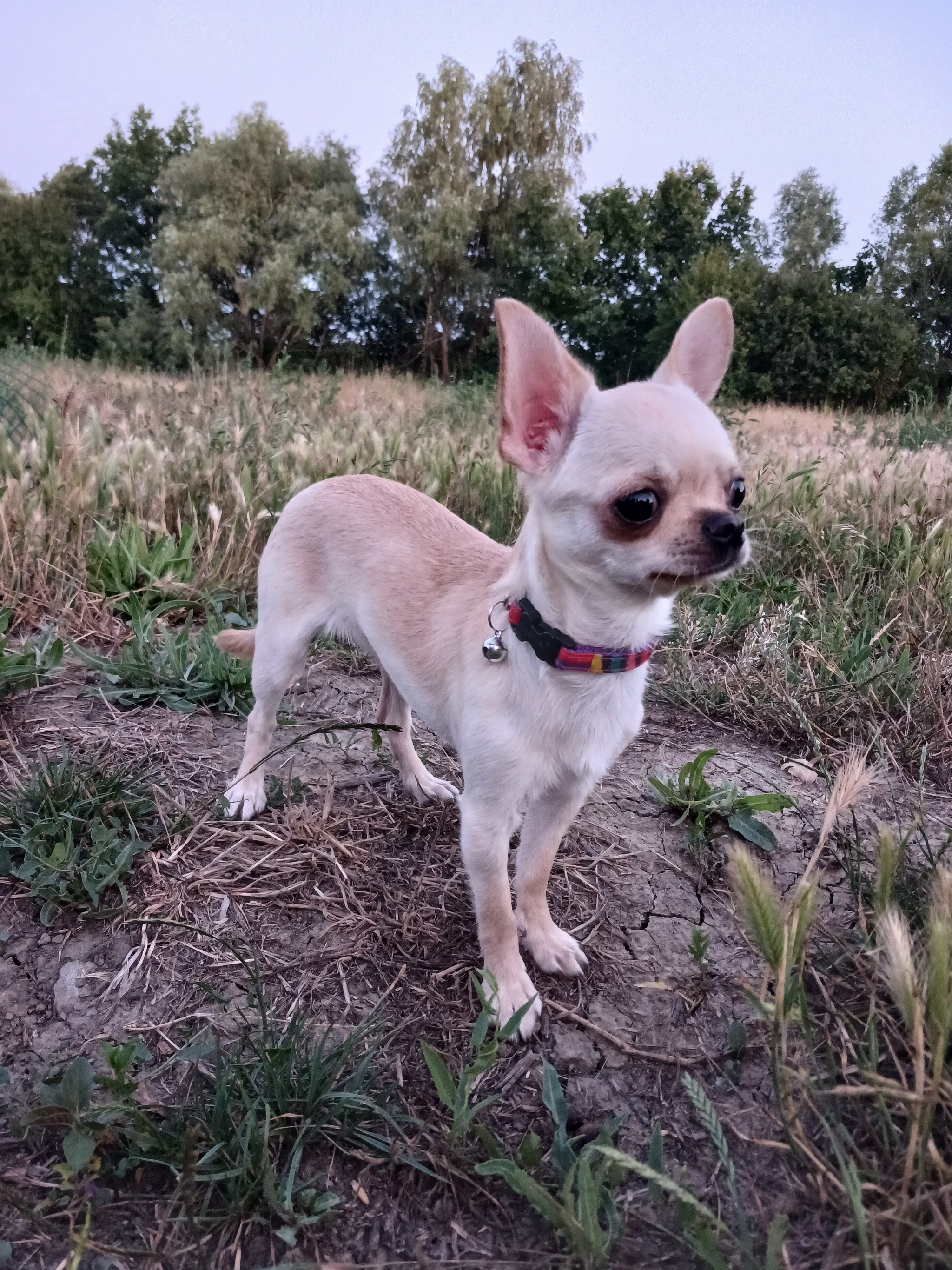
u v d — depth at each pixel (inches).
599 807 19.4
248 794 18.3
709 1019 14.4
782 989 10.9
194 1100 12.3
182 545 28.8
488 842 14.3
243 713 22.0
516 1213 11.5
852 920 16.1
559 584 13.4
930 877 14.6
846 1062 12.8
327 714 22.6
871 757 21.2
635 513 12.3
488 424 58.2
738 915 16.2
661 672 25.5
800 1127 11.3
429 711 16.1
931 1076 12.4
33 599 25.2
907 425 62.0
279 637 18.2
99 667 22.2
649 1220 11.1
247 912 15.8
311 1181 11.2
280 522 18.9
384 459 34.0
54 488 27.6
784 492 34.5
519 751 13.9
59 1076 12.4
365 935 15.6
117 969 14.4
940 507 32.4
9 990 13.8
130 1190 11.4
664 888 17.2
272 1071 12.0
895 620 25.1
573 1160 11.7
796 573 31.4
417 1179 11.8
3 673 20.4
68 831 15.7
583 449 12.8
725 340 15.1
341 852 17.4
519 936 16.1
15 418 38.8
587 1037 14.1
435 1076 11.9
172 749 20.1
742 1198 11.5
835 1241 10.6
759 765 21.2
